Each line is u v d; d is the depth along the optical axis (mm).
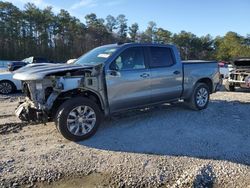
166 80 7441
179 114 8008
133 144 5828
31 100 6152
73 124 5887
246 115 8148
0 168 4723
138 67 6906
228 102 9992
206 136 6316
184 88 7965
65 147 5645
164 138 6172
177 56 7820
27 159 5082
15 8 81438
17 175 4520
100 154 5328
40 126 6926
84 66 6141
